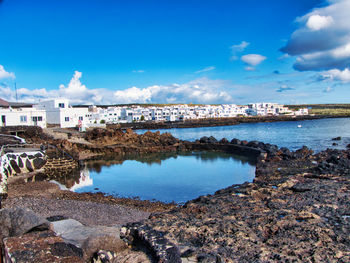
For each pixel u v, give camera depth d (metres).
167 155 53.97
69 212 17.30
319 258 6.82
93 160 48.38
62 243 6.98
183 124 139.62
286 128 117.19
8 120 57.81
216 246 7.70
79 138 61.47
